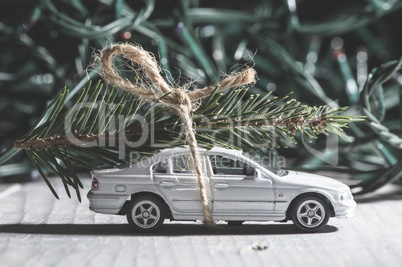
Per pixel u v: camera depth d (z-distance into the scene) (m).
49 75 0.47
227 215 0.28
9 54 0.45
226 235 0.27
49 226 0.29
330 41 0.57
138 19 0.36
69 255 0.24
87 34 0.35
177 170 0.28
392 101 0.41
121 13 0.37
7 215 0.31
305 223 0.27
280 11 0.41
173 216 0.27
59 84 0.40
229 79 0.25
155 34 0.39
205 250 0.24
